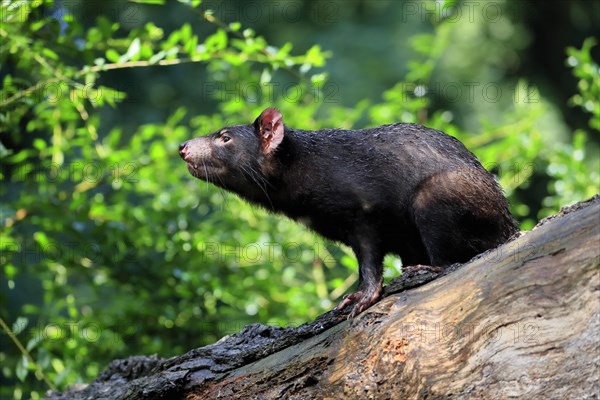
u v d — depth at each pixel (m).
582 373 5.37
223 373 7.21
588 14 30.92
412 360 6.06
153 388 7.13
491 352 5.72
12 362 11.65
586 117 28.16
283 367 6.77
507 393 5.54
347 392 6.26
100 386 8.51
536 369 5.52
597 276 5.51
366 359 6.33
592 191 12.39
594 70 12.52
